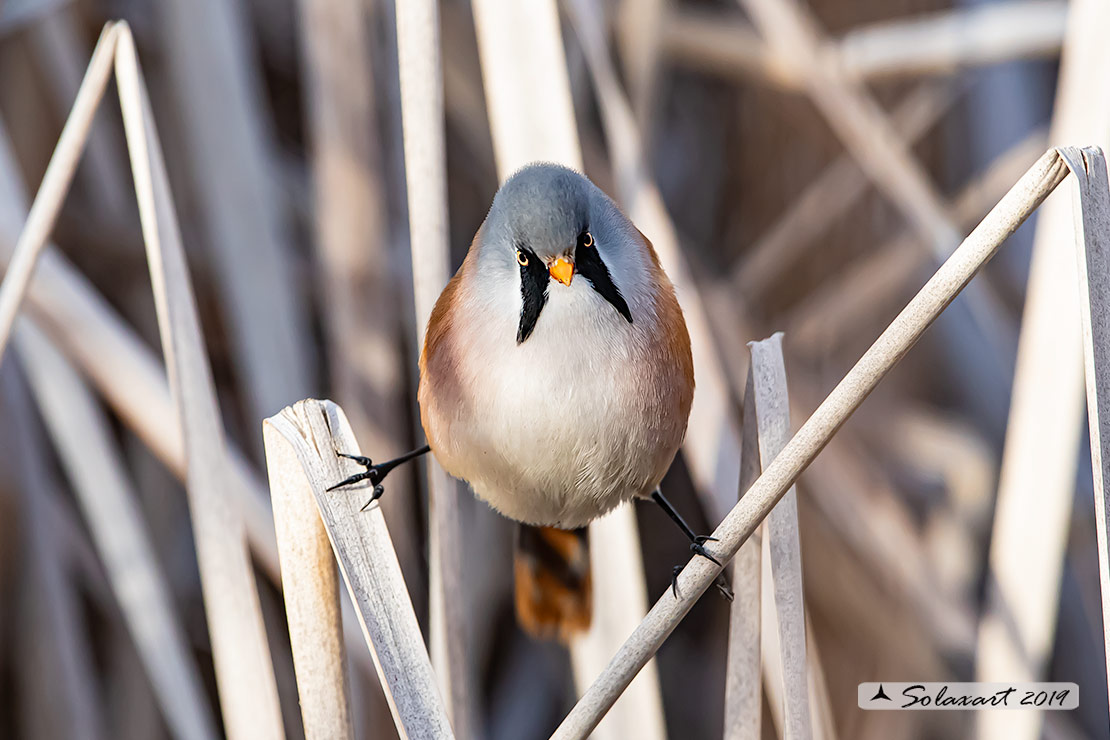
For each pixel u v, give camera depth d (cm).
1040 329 274
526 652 291
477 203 292
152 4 290
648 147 287
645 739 273
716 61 289
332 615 267
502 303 270
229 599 270
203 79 284
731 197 302
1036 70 297
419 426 288
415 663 266
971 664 288
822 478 287
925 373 297
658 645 266
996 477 290
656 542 293
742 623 270
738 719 270
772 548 268
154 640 279
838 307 290
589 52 280
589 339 270
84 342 277
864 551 287
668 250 279
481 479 271
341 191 284
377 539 267
